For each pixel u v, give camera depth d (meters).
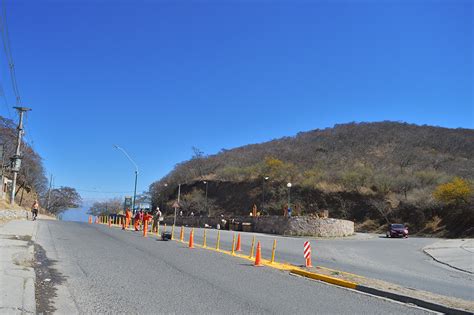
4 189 49.25
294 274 14.12
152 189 115.19
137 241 23.20
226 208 89.69
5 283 9.27
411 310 9.48
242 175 95.56
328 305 9.52
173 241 24.89
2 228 23.75
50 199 104.25
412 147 106.12
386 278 14.84
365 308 9.44
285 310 8.77
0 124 63.22
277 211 81.12
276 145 127.12
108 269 12.91
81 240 21.64
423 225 66.81
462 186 63.78
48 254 15.44
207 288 10.69
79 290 9.83
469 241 38.38
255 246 25.58
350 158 102.81
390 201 76.19
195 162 111.88
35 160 78.81
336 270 16.11
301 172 92.56
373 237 47.81
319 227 43.16
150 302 8.93
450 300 10.15
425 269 19.22
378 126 126.75
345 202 79.44
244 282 11.90
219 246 23.67
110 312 8.02
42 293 9.29
